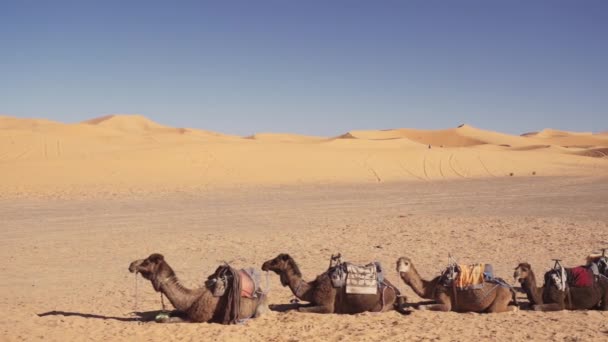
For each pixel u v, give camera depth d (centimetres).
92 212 3002
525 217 2606
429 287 1038
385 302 1020
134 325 976
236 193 4122
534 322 956
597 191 4222
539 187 4697
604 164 7881
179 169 5375
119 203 3456
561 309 1031
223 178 5128
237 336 896
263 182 5022
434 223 2428
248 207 3225
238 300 962
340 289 1010
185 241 2061
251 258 1709
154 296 1241
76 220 2677
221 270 990
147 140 8625
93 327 970
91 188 4256
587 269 1050
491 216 2677
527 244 1859
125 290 1312
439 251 1759
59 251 1883
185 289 967
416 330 912
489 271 1030
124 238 2144
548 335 884
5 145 6506
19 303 1184
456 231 2177
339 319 980
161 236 2183
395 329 916
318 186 4788
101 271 1556
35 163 5225
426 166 6619
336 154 6719
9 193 3916
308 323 957
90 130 11500
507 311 1020
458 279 1018
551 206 3152
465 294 1013
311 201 3569
